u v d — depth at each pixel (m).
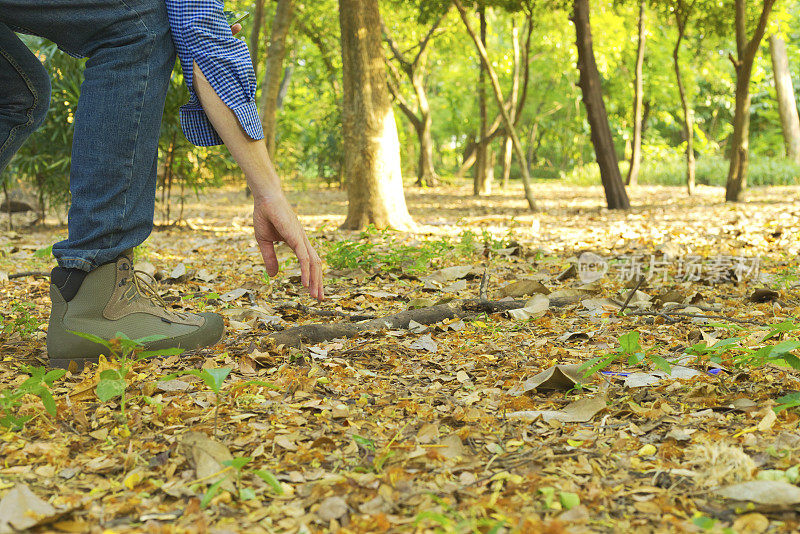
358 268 4.27
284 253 5.47
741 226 7.39
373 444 1.49
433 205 14.25
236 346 2.35
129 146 2.06
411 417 1.70
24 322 2.45
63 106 7.53
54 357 2.09
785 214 9.01
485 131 18.58
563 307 3.21
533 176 41.69
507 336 2.63
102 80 2.01
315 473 1.37
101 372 1.74
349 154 7.99
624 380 1.98
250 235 7.51
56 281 2.08
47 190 8.53
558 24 18.39
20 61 2.02
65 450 1.44
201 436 1.41
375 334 2.61
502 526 1.12
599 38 18.80
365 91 7.77
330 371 2.09
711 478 1.30
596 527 1.14
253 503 1.24
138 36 2.00
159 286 3.82
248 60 2.06
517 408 1.76
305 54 21.73
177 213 11.38
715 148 32.28
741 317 2.87
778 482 1.20
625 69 24.41
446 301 3.20
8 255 5.20
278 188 2.07
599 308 3.09
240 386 1.69
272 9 17.38
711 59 22.86
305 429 1.59
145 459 1.43
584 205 13.74
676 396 1.82
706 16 13.80
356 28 7.68
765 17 11.75
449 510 1.19
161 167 9.28
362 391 1.90
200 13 2.02
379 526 1.13
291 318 3.00
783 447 1.41
